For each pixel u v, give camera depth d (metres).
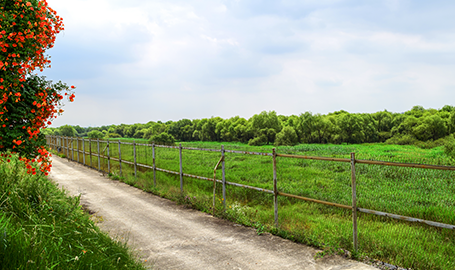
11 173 5.25
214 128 115.69
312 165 16.45
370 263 4.07
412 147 53.38
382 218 5.91
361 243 4.59
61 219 4.51
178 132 125.06
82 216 5.09
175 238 5.35
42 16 4.57
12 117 4.29
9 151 4.58
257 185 10.62
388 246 4.39
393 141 77.81
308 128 89.06
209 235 5.49
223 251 4.71
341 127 89.88
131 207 7.57
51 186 6.62
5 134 4.19
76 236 3.91
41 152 4.68
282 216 6.57
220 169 14.84
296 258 4.36
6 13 4.03
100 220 6.24
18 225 3.47
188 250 4.78
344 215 7.11
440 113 101.00
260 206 8.38
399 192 6.09
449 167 3.41
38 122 4.60
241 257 4.46
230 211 6.60
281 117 135.88
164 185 10.02
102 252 3.66
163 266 4.17
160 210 7.29
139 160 16.69
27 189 4.89
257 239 5.23
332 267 4.01
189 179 11.63
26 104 4.45
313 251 4.60
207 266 4.17
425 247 4.29
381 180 8.45
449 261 3.85
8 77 4.08
